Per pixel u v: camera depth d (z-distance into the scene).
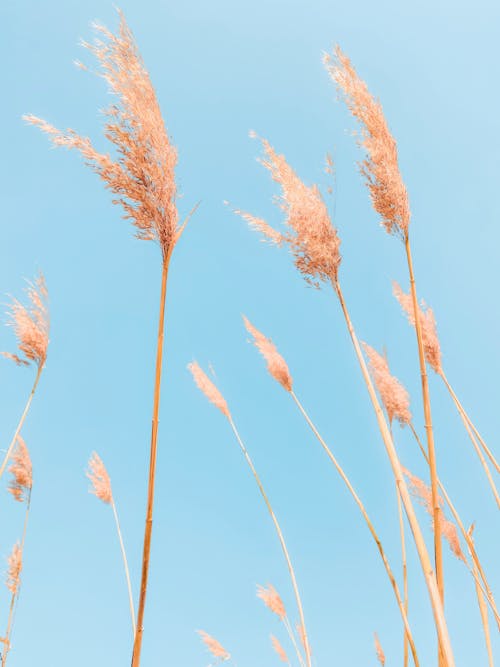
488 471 0.92
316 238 0.77
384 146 0.78
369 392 0.69
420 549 0.60
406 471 1.00
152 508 0.64
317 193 0.80
